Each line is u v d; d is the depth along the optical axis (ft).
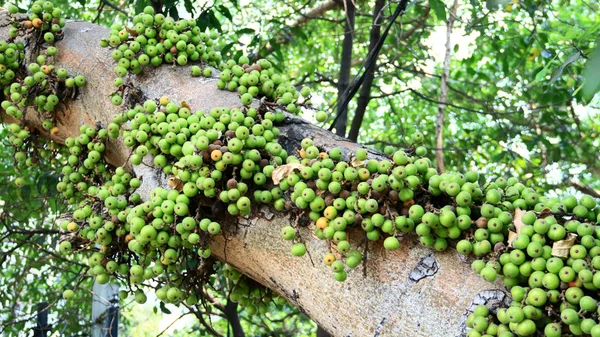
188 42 5.80
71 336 9.98
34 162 6.59
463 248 3.66
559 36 12.79
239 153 4.44
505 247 3.60
